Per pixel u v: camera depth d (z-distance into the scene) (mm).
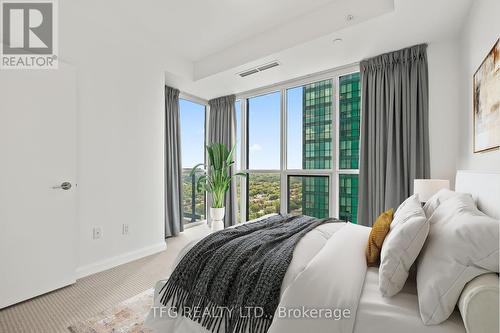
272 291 1098
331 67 3176
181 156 4043
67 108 2199
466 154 2109
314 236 1537
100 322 1680
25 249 1946
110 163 2600
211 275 1300
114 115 2633
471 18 1960
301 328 925
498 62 1400
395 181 2705
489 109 1536
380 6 2105
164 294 1433
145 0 2311
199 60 3582
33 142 1993
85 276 2379
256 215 4250
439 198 1506
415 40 2486
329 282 998
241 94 4289
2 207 1836
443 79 2475
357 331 881
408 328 829
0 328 1615
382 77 2793
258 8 2441
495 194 1180
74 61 2299
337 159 3330
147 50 2973
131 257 2791
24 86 1950
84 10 2369
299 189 3740
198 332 1267
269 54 2830
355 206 3209
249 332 1092
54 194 2111
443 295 817
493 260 784
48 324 1656
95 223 2479
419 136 2578
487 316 722
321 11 2434
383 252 1045
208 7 2422
